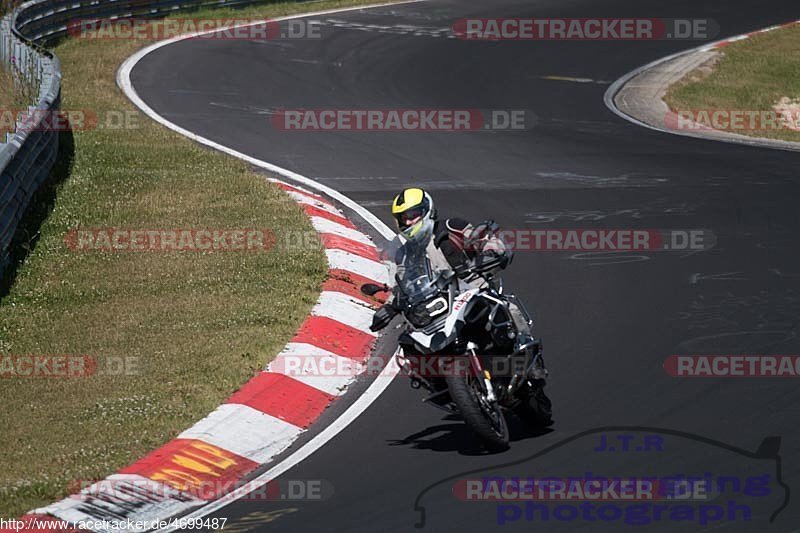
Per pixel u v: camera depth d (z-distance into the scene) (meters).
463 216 55.00
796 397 31.98
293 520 26.03
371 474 28.52
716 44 118.38
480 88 91.38
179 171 62.06
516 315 31.09
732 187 59.88
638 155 69.31
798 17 135.50
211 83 88.56
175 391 34.56
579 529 24.47
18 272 46.47
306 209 55.66
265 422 32.59
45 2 100.50
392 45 107.19
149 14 114.00
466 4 134.50
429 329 28.98
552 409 32.28
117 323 41.22
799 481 26.25
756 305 40.78
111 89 84.88
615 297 42.50
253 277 45.62
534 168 65.44
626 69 104.12
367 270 47.81
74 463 29.66
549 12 131.00
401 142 72.12
